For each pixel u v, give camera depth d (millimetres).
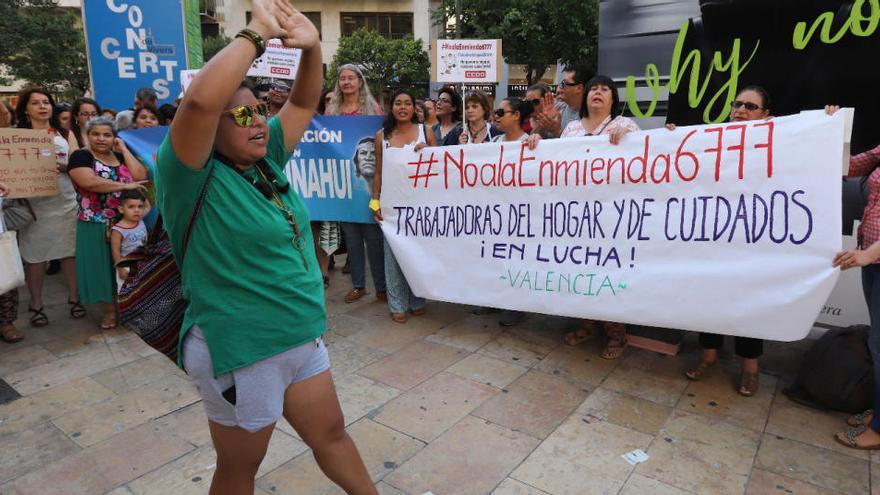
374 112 5238
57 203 4547
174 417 3133
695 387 3371
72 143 5246
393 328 4414
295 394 1817
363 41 25578
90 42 6273
